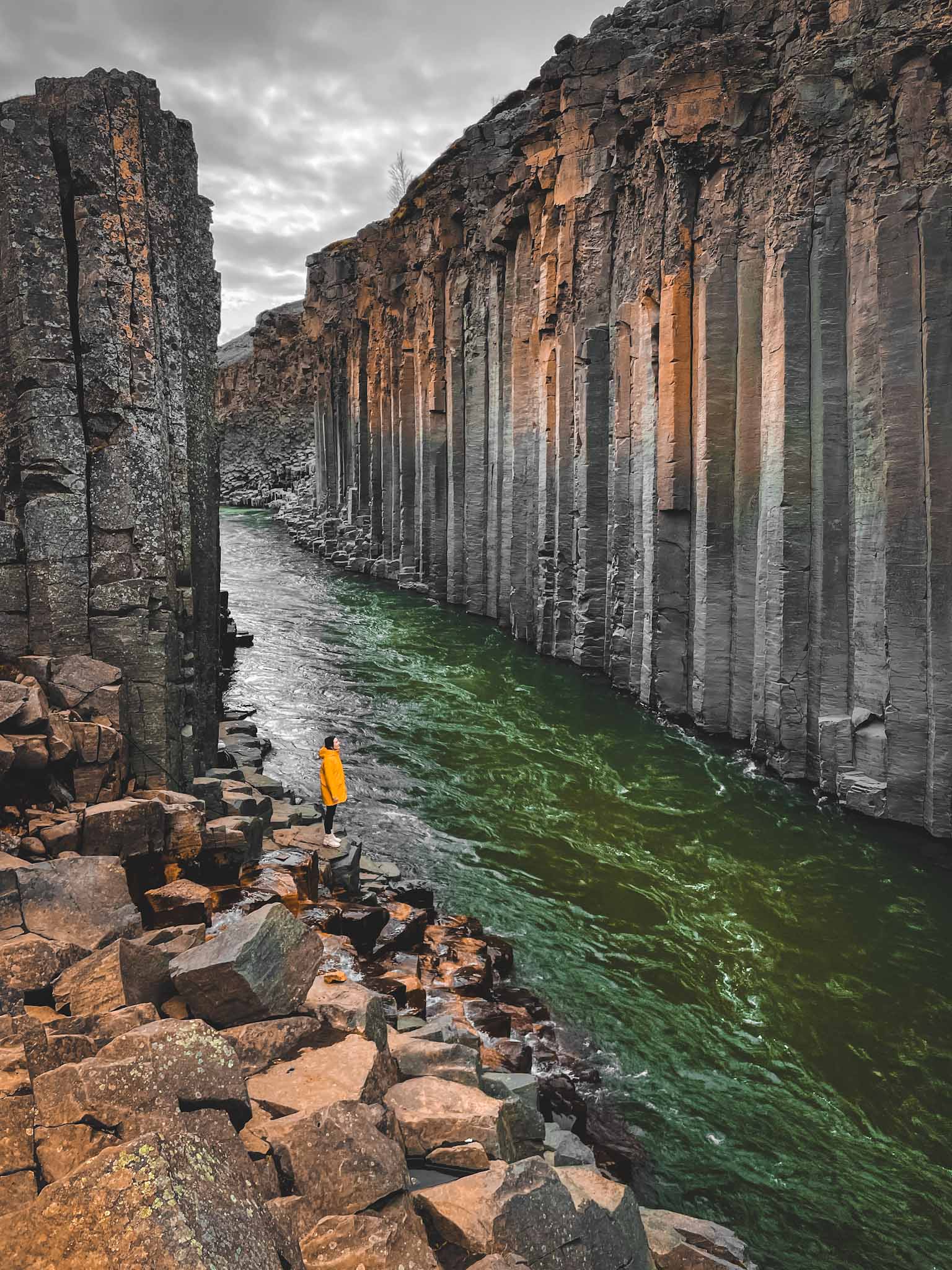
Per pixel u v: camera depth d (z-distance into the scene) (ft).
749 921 41.24
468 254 105.19
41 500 32.53
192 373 42.70
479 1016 29.45
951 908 42.52
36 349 32.22
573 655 83.41
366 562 139.74
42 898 22.57
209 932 27.30
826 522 54.08
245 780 47.98
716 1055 32.24
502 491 99.55
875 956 38.75
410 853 46.60
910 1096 30.63
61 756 28.84
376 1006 20.76
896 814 50.24
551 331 84.64
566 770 58.39
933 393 47.01
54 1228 10.71
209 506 45.78
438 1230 14.67
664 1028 33.55
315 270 169.68
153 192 35.78
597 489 79.30
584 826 50.52
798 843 48.52
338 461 165.37
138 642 33.45
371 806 52.16
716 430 62.23
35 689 29.55
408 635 96.37
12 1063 15.12
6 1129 13.14
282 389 236.43
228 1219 11.33
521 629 93.30
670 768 58.59
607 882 44.37
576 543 82.12
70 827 27.55
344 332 159.74
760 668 59.06
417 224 119.14
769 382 57.52
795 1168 27.14
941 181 47.06
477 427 104.83
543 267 84.74
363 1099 16.98
